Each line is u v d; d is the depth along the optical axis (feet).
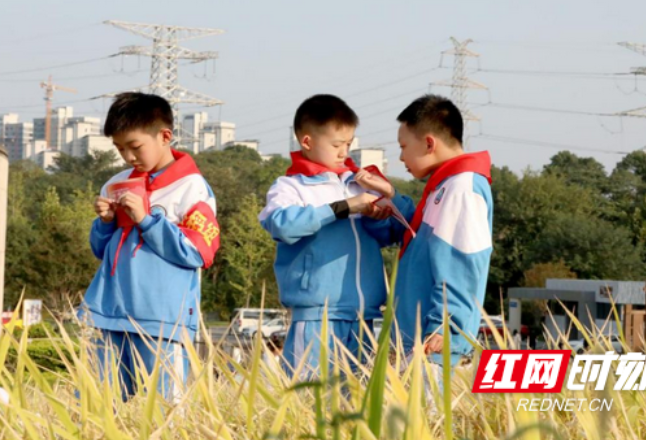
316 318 13.35
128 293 13.61
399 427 6.23
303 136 13.94
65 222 126.52
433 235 12.93
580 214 186.60
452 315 12.50
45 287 119.14
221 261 148.97
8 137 598.75
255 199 144.66
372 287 13.56
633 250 174.09
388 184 13.73
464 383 9.10
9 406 7.68
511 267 187.11
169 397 10.26
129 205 13.43
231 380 8.45
